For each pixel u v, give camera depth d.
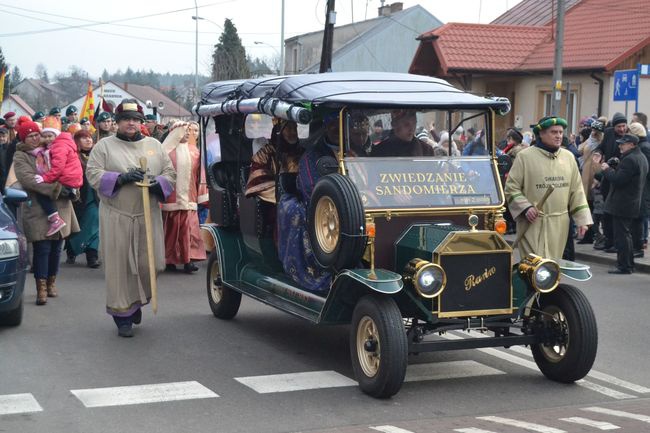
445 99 7.25
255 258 9.02
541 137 8.16
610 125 14.80
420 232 6.85
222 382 7.12
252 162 8.55
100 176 8.37
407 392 6.91
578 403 6.71
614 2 27.23
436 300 6.68
